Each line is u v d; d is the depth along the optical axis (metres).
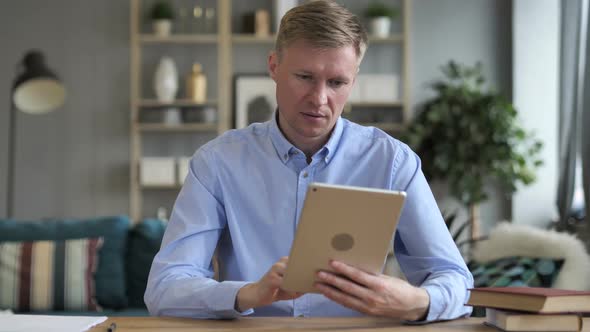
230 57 5.41
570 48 4.27
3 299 3.46
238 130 1.78
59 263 3.52
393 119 5.26
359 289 1.34
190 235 1.67
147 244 3.65
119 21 5.41
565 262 2.52
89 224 3.69
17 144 5.39
